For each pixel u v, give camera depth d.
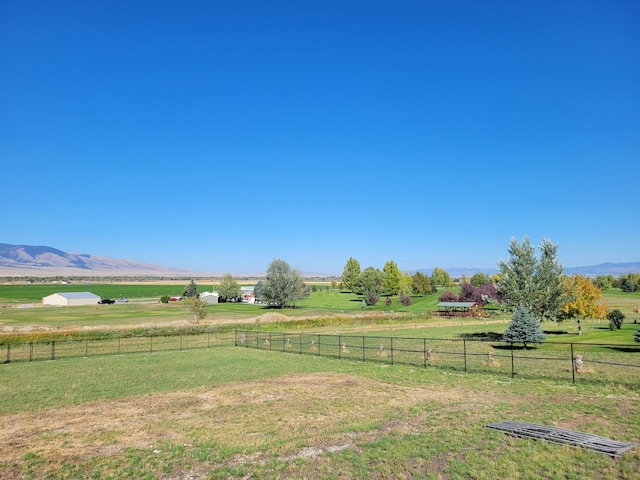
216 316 88.94
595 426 16.94
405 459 14.11
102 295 176.25
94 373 32.31
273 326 65.88
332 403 21.94
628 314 76.69
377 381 27.47
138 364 36.47
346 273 172.25
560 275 49.25
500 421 17.89
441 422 18.09
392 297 141.75
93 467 14.16
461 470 13.05
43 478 13.39
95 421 19.64
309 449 15.41
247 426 18.38
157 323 70.38
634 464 13.05
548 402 21.00
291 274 116.88
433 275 187.00
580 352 37.22
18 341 49.94
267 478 13.04
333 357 38.47
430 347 43.72
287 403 22.22
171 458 14.86
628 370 28.30
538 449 14.52
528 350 39.75
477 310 91.88
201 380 28.88
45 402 23.39
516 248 49.72
